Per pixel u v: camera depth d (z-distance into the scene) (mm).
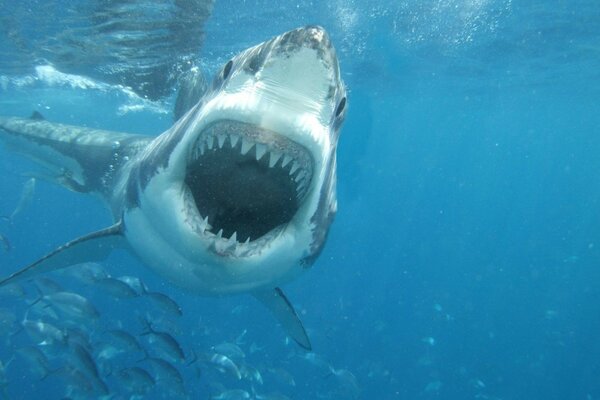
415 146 78062
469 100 36344
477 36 18531
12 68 17484
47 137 9438
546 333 34781
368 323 27859
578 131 52969
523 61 23219
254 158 3650
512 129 53562
